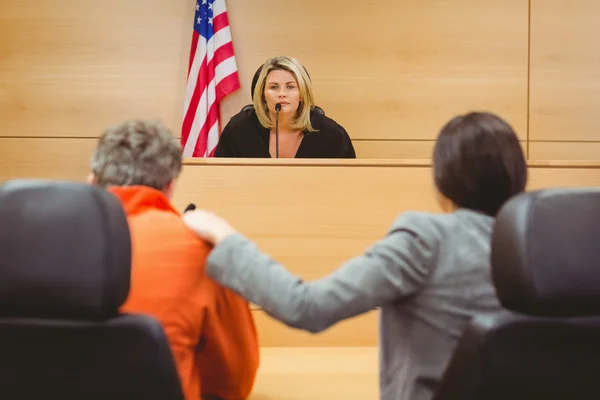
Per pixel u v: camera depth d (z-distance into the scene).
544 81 6.12
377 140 6.04
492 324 1.55
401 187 3.25
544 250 1.52
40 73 5.98
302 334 3.18
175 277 2.11
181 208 3.23
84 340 1.61
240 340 2.31
